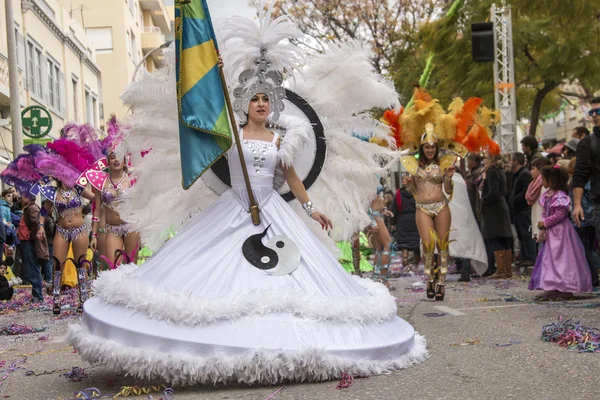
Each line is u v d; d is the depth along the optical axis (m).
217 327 4.53
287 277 4.93
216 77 5.17
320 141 5.70
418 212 9.45
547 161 11.16
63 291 12.78
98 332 4.73
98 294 5.05
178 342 4.47
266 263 4.97
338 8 28.34
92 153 9.74
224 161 5.46
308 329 4.61
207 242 5.06
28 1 24.45
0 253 11.62
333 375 4.60
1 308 11.06
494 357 5.29
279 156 5.38
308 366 4.50
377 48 28.28
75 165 9.68
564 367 4.86
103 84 44.56
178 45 5.13
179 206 5.68
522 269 12.77
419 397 4.20
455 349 5.68
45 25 27.25
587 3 13.77
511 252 12.44
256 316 4.59
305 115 5.69
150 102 5.52
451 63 22.48
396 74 27.41
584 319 6.92
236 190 5.31
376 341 4.81
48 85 27.30
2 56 21.11
